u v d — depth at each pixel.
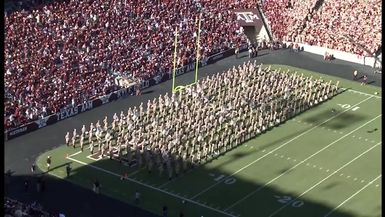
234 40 106.12
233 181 69.50
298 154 75.38
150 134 75.25
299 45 107.75
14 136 77.88
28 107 81.19
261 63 101.94
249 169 71.88
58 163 72.38
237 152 75.38
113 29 100.12
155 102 84.62
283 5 114.88
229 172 71.19
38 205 63.78
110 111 85.31
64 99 83.75
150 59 96.38
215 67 100.19
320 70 100.38
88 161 72.69
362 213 64.44
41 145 76.44
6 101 81.19
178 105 84.25
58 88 85.50
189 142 75.31
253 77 92.62
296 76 92.94
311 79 91.94
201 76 96.75
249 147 76.56
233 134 77.44
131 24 102.44
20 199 65.44
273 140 78.50
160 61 96.31
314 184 69.38
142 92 91.06
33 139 77.75
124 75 92.56
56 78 87.31
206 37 104.44
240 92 87.25
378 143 78.25
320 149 76.69
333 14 111.81
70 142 76.38
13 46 90.69
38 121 80.12
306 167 72.62
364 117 85.00
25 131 78.94
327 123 83.12
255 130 79.25
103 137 77.00
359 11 110.81
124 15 103.62
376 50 103.00
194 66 98.81
